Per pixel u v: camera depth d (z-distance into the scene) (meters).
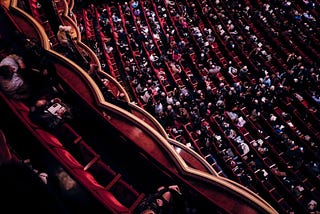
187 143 13.44
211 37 18.88
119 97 10.90
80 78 7.05
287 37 19.22
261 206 5.38
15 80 4.57
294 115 15.34
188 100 15.22
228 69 17.34
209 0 21.36
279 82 16.50
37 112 4.59
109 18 19.56
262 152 13.84
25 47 5.94
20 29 8.05
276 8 20.98
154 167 5.39
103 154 5.52
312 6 20.84
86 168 4.87
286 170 13.50
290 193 12.55
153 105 14.48
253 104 15.11
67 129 5.32
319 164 13.74
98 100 6.69
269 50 18.69
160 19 20.08
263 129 14.92
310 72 16.77
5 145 3.26
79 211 3.67
